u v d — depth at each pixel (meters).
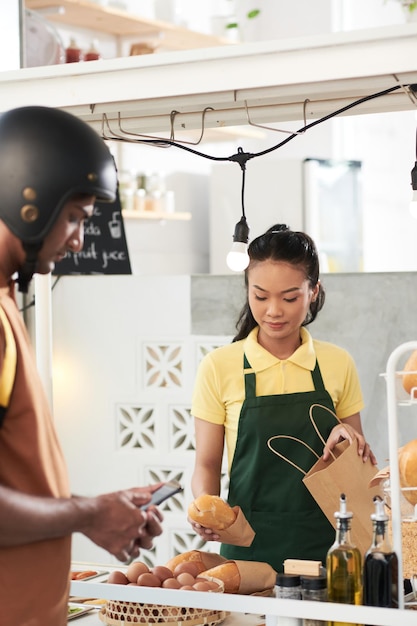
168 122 2.33
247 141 6.18
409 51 1.79
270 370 2.67
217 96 2.02
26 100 2.08
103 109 2.12
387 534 1.83
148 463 4.30
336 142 5.98
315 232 5.33
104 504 1.55
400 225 6.15
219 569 2.11
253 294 2.62
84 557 4.42
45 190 1.49
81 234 1.60
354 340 4.00
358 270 5.58
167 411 4.27
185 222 5.85
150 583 2.01
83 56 4.29
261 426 2.61
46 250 1.53
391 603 1.79
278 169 5.40
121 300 4.35
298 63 1.87
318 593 1.84
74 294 4.43
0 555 1.52
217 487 2.67
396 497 1.84
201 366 2.74
